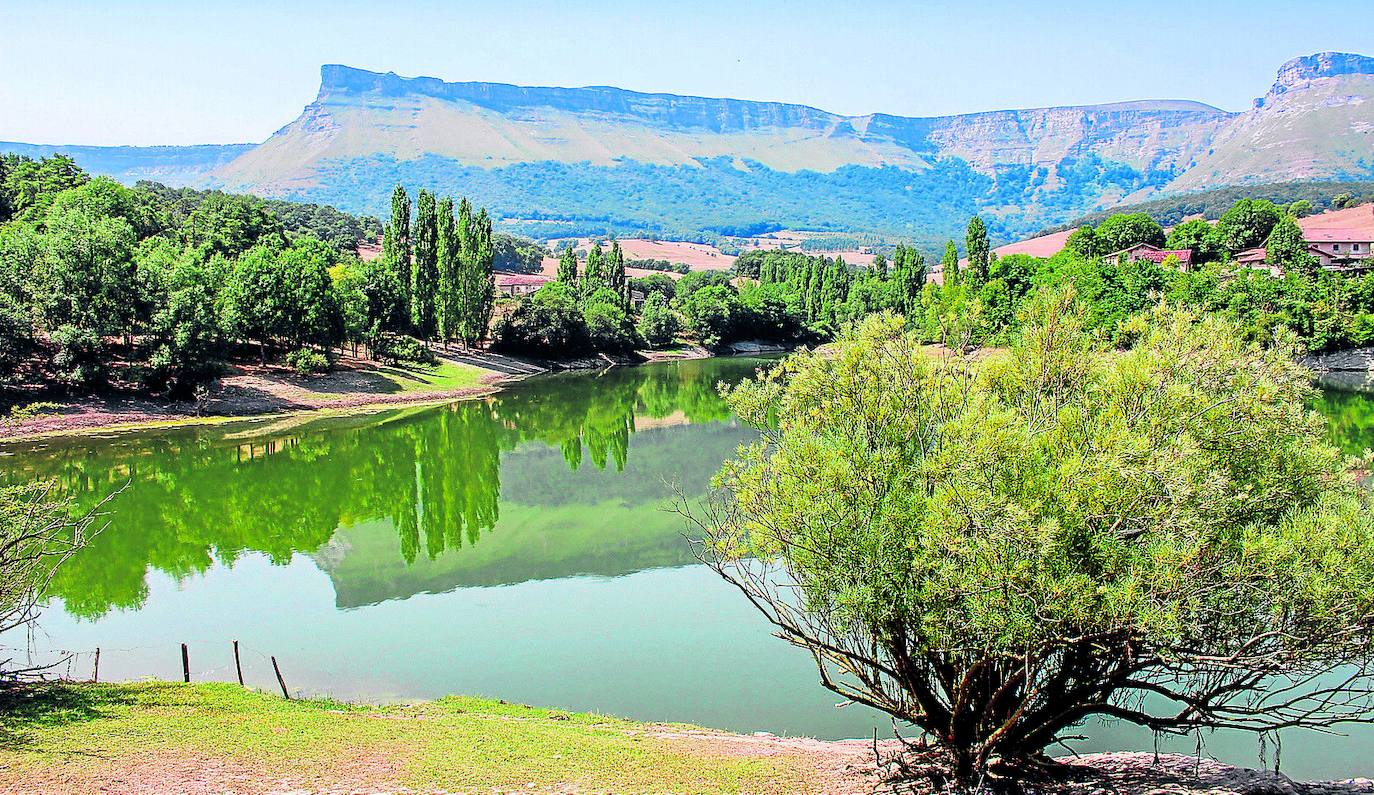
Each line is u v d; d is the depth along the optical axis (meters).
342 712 22.50
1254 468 15.09
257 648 29.59
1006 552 14.12
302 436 69.06
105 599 34.34
